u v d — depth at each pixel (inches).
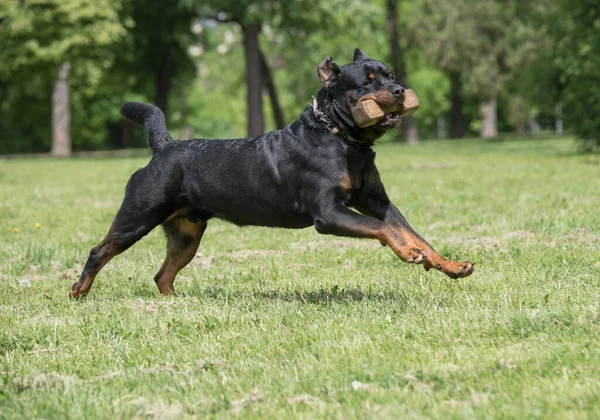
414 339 194.1
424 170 856.3
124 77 1581.0
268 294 268.1
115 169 1042.7
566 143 1515.7
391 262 325.4
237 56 2407.7
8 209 561.3
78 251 381.7
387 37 1825.8
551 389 150.5
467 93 1859.0
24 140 2287.2
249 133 1406.3
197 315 232.1
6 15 1195.9
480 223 425.7
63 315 243.9
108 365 190.1
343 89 225.8
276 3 1316.4
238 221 250.7
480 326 198.2
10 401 164.7
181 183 254.5
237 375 174.9
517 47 1748.3
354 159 227.6
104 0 1250.6
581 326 189.8
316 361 179.9
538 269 284.0
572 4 1029.2
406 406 148.4
